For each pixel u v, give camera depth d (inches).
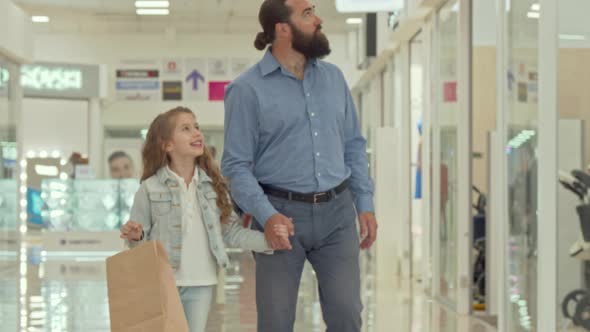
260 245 161.8
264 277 163.0
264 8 164.9
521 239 267.6
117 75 1125.7
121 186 788.6
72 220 786.2
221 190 171.5
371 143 587.2
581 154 227.0
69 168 924.6
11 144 639.8
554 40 228.7
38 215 1099.3
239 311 373.1
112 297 129.9
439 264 424.5
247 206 159.9
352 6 488.7
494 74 498.0
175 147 170.1
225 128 165.5
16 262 652.7
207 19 1053.8
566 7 229.1
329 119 164.7
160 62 1127.6
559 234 227.9
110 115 1122.0
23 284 502.6
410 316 364.5
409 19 478.6
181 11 1012.5
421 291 461.4
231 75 1138.0
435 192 431.5
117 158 972.6
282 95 163.3
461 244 374.6
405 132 565.0
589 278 221.8
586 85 229.5
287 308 162.2
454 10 392.2
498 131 290.5
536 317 248.7
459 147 375.2
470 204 374.6
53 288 479.2
